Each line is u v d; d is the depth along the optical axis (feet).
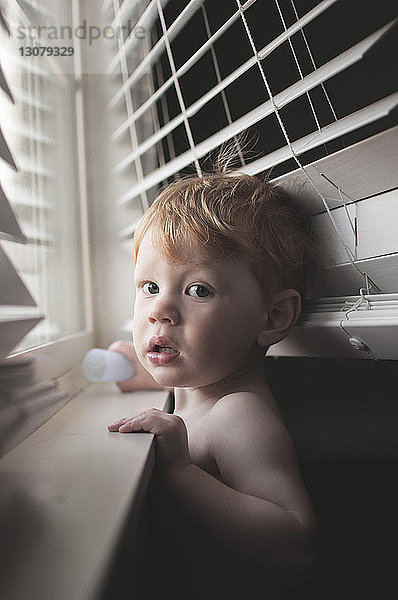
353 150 2.47
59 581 1.15
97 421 2.90
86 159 5.02
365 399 3.84
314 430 3.81
